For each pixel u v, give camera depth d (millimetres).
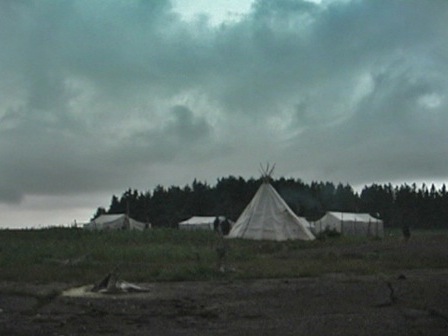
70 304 12062
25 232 35906
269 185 37688
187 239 32969
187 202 94375
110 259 22234
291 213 36969
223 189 95312
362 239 37375
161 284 15633
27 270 18188
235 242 31688
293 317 10414
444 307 11086
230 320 10211
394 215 95812
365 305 11609
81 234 35219
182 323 9938
